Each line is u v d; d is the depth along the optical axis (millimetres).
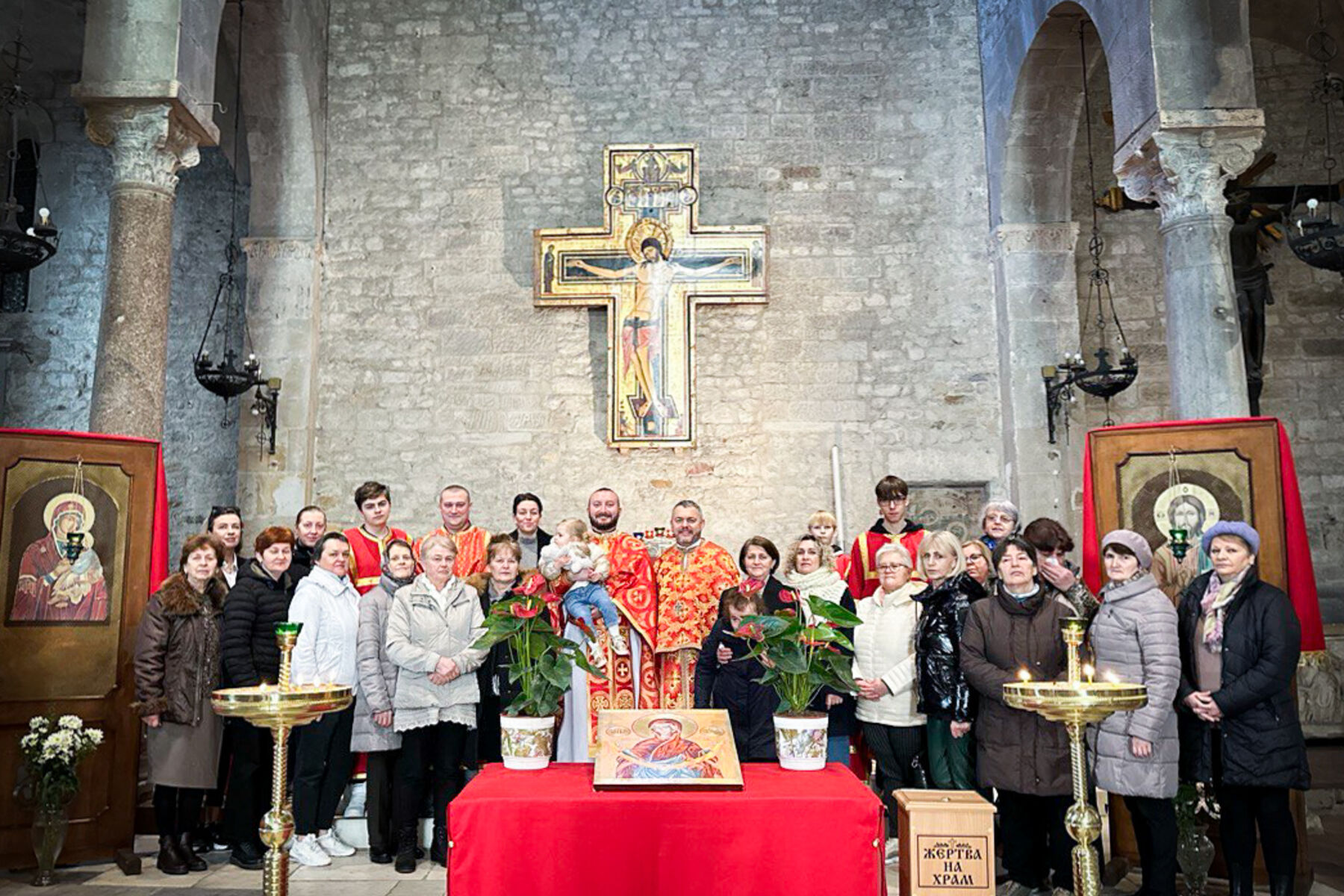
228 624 4371
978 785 3883
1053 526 3895
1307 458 8672
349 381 8602
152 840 5078
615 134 8906
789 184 8828
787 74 8969
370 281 8719
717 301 8523
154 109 5934
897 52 8984
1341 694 7230
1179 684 3633
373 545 5570
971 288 8688
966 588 4074
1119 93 6355
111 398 5703
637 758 2750
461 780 4535
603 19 9047
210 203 9547
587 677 4496
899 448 8508
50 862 4227
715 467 8477
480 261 8742
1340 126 8945
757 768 3023
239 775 4473
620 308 8453
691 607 4895
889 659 4277
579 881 2576
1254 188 8750
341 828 4930
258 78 8375
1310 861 4578
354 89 8953
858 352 8625
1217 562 3691
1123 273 8891
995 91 8578
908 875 3018
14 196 8461
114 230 5883
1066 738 3713
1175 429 4520
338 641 4520
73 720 4316
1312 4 8469
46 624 4523
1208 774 3668
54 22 8938
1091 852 2748
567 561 3039
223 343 9352
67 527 4605
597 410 8547
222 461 9219
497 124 8922
